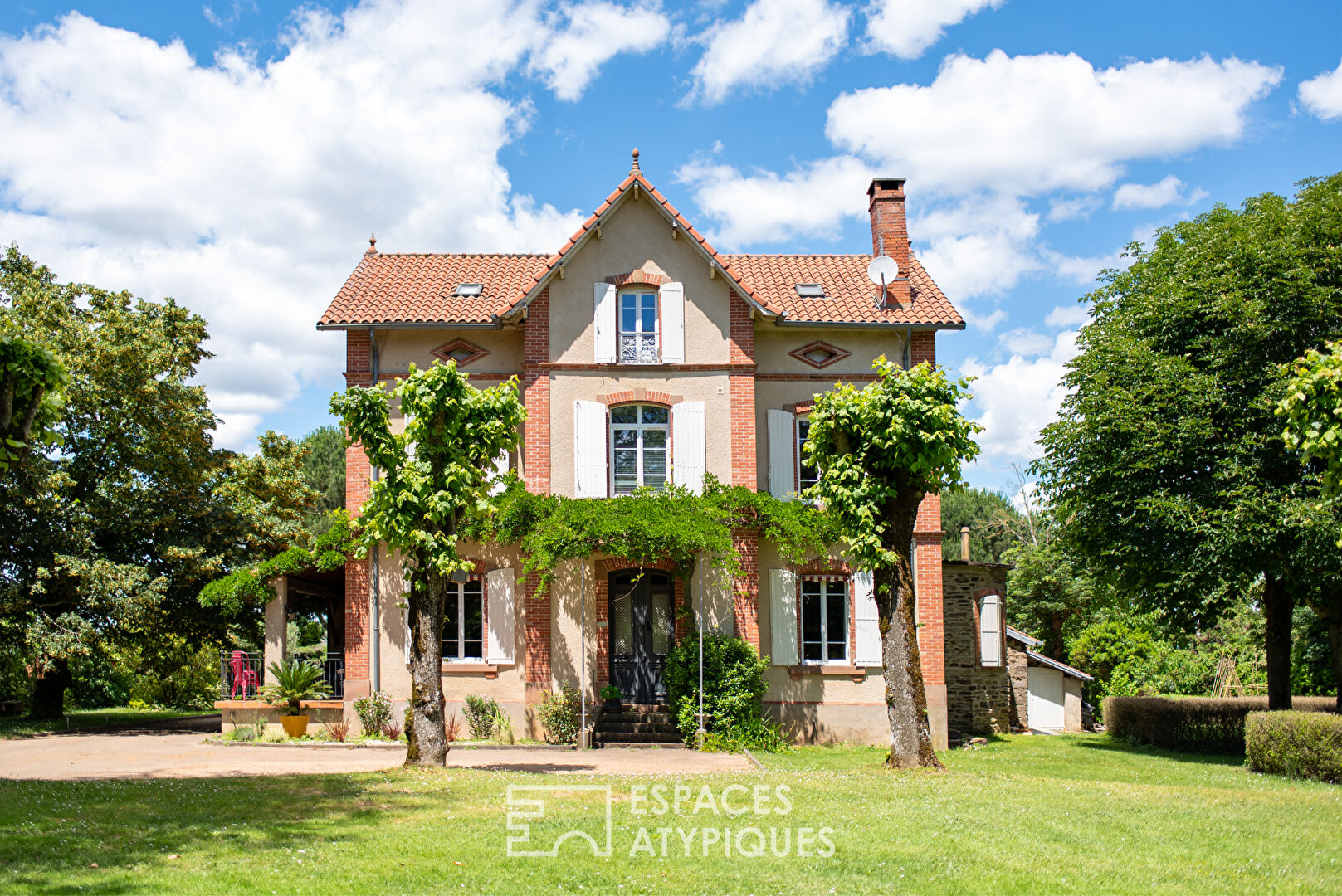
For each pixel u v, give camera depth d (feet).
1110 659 112.16
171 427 85.61
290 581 75.87
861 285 77.77
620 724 66.44
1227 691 99.04
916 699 51.80
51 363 36.91
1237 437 64.34
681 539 61.93
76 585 79.97
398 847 30.48
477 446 51.52
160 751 61.21
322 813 35.40
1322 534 57.21
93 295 88.79
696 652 64.59
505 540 66.33
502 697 68.59
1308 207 67.10
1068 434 69.72
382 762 53.57
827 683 69.87
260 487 98.17
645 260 71.15
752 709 65.00
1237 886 27.50
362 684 68.64
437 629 50.26
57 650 75.97
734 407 70.13
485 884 27.02
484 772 46.47
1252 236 67.41
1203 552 62.39
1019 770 57.26
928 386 52.06
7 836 30.25
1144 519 66.13
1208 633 106.93
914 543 71.82
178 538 87.35
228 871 27.32
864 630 70.18
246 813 35.14
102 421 85.66
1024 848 31.50
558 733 65.36
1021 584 120.26
